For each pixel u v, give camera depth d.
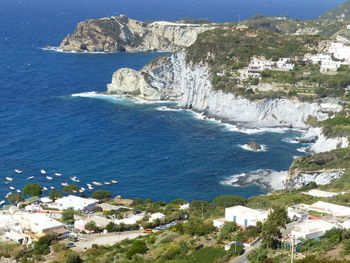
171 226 179.00
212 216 188.75
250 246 144.00
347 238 140.75
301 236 144.12
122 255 156.88
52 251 168.25
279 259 130.12
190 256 145.12
